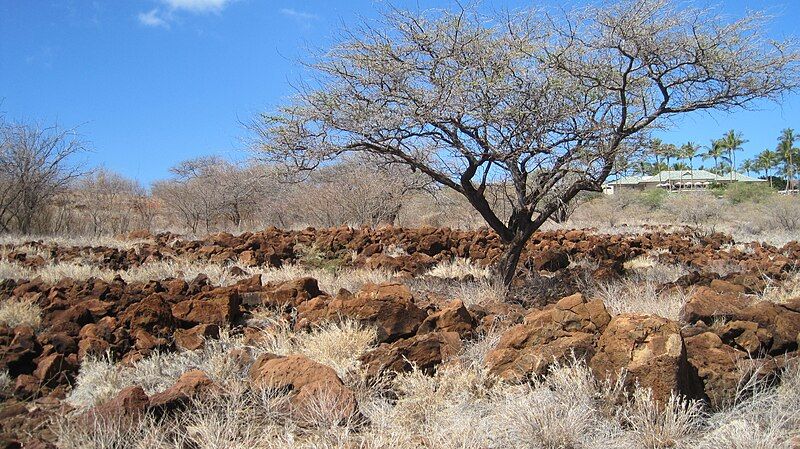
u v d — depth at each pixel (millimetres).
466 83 9297
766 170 95500
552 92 9430
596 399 4992
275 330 7137
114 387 5676
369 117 9562
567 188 10023
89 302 8055
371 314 7023
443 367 5824
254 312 8047
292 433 4773
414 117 9461
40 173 22250
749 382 5086
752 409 4953
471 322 7145
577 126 9695
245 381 5543
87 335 6746
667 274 12461
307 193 27141
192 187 28609
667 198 44031
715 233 21531
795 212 29000
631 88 9797
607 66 9656
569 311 5973
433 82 9664
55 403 5461
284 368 5379
